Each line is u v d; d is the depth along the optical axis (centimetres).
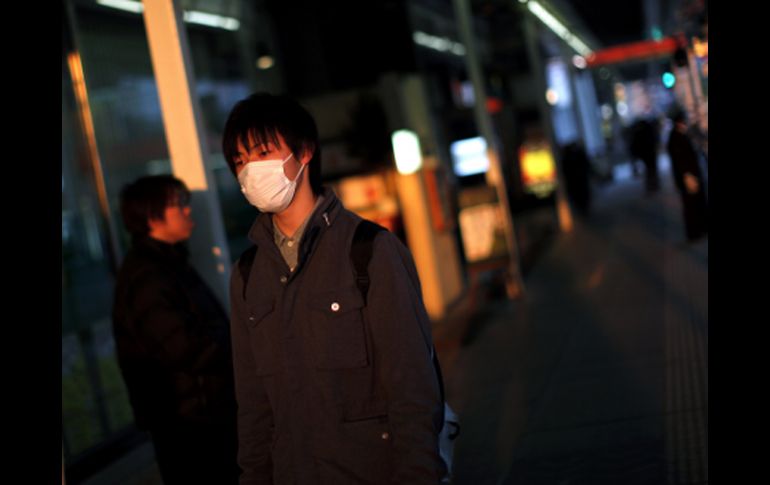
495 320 887
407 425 204
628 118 5169
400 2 1022
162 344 311
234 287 232
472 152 1730
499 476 440
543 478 426
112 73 789
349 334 211
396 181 928
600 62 2391
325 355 210
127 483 498
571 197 1886
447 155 1714
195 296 323
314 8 1000
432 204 962
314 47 1003
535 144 1745
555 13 1856
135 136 807
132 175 787
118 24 809
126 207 327
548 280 1086
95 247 630
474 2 1590
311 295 213
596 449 454
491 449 489
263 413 233
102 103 765
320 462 211
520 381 631
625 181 2758
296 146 221
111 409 590
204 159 447
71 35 625
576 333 758
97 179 628
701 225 1120
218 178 972
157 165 832
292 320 215
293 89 1013
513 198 2045
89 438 557
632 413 505
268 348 219
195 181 445
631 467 418
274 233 229
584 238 1462
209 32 1038
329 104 962
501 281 1027
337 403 211
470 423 549
